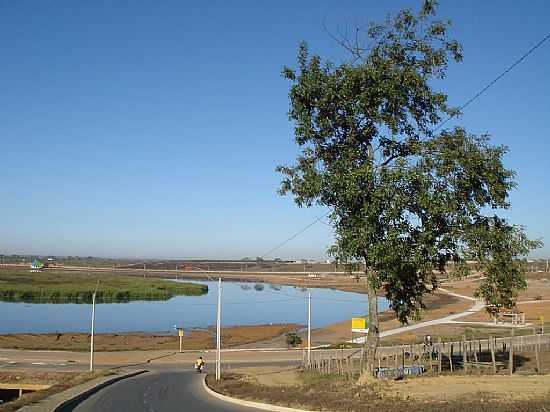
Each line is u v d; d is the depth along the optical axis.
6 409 24.22
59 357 61.16
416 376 30.84
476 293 27.67
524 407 19.08
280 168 27.33
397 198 23.14
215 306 134.75
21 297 140.38
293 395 27.30
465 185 24.12
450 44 26.12
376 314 27.50
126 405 27.55
